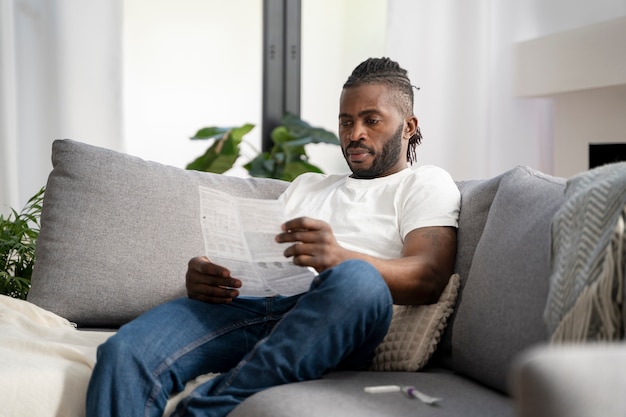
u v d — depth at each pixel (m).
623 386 0.70
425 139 3.50
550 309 1.11
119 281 1.77
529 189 1.44
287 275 1.45
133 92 3.44
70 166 1.87
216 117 3.58
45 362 1.38
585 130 3.28
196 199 1.90
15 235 2.12
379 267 1.45
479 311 1.37
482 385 1.34
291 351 1.31
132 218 1.82
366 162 1.80
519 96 3.45
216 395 1.32
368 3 3.72
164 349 1.40
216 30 3.56
